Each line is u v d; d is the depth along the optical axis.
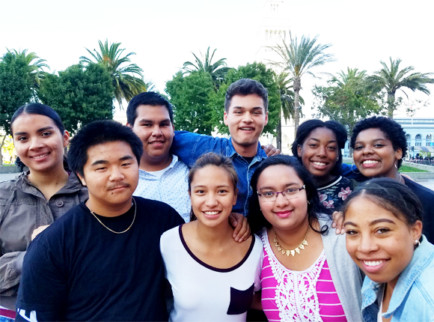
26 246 2.51
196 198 2.15
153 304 2.00
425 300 1.50
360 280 2.11
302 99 33.50
